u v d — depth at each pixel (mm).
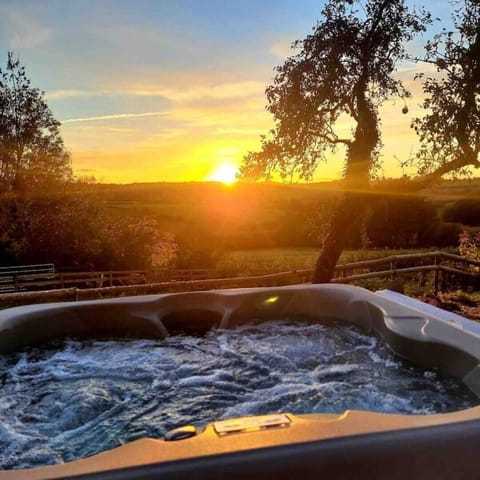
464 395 2451
